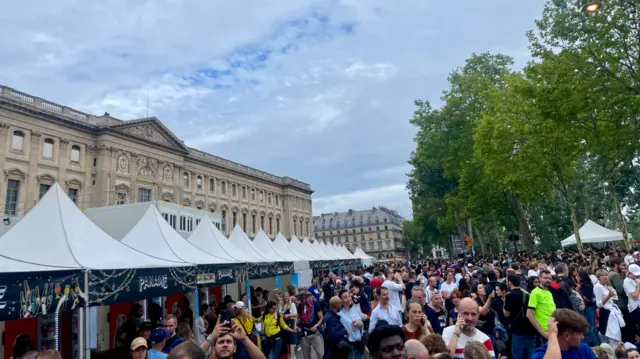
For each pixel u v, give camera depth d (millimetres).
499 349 7020
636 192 46844
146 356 5109
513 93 27641
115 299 7797
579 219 52062
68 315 10383
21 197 38000
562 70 19250
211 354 4043
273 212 75688
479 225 54094
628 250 22750
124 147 47594
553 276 9141
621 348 5055
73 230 8633
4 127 37375
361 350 7453
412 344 3252
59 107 42812
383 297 7059
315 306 9531
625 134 20344
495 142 27797
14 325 10414
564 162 24906
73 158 43219
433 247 112750
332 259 31109
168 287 9484
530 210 55750
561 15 19359
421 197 56719
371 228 143125
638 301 8328
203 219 16219
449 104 38562
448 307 9859
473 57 39031
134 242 11664
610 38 18406
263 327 9578
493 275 10367
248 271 14070
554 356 3494
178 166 55156
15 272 6031
